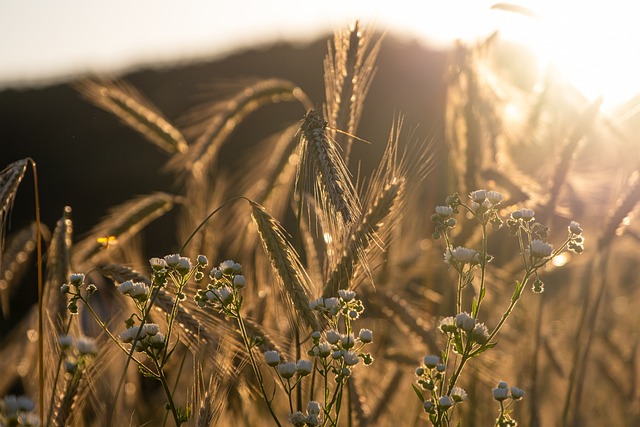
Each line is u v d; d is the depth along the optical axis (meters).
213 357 2.58
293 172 4.96
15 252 4.47
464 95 4.13
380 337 4.15
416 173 2.96
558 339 5.09
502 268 4.73
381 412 3.64
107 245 3.93
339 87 3.53
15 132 34.62
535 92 4.58
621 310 5.85
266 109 28.75
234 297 2.37
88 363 2.13
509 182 4.09
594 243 4.14
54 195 29.02
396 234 4.18
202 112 5.43
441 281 4.23
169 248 19.11
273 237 2.61
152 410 3.92
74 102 36.22
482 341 2.23
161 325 2.83
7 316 4.48
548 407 4.55
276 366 2.31
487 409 3.80
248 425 3.42
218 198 5.16
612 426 4.93
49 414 2.43
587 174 4.75
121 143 31.62
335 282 2.71
